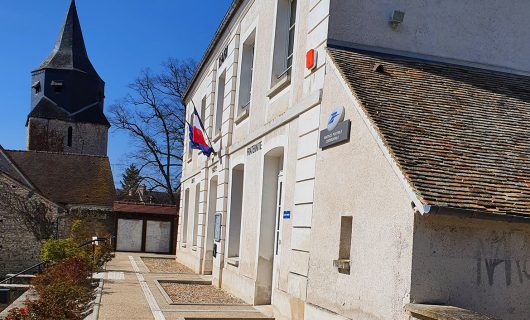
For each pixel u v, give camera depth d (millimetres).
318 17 9102
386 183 6277
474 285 5812
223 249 14703
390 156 6133
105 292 12641
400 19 9055
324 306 7648
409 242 5723
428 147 6438
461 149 6594
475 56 9648
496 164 6430
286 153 10008
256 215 11727
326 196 7938
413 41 9289
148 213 30953
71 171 37250
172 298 12133
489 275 5875
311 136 8773
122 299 11578
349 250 7336
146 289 13492
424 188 5629
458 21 9594
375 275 6336
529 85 9336
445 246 5770
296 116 9570
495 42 9781
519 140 7152
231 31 15773
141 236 30922
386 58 8812
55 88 57031
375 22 9047
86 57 59281
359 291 6668
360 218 6844
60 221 27406
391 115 6984
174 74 42500
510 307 5902
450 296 5727
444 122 7168
